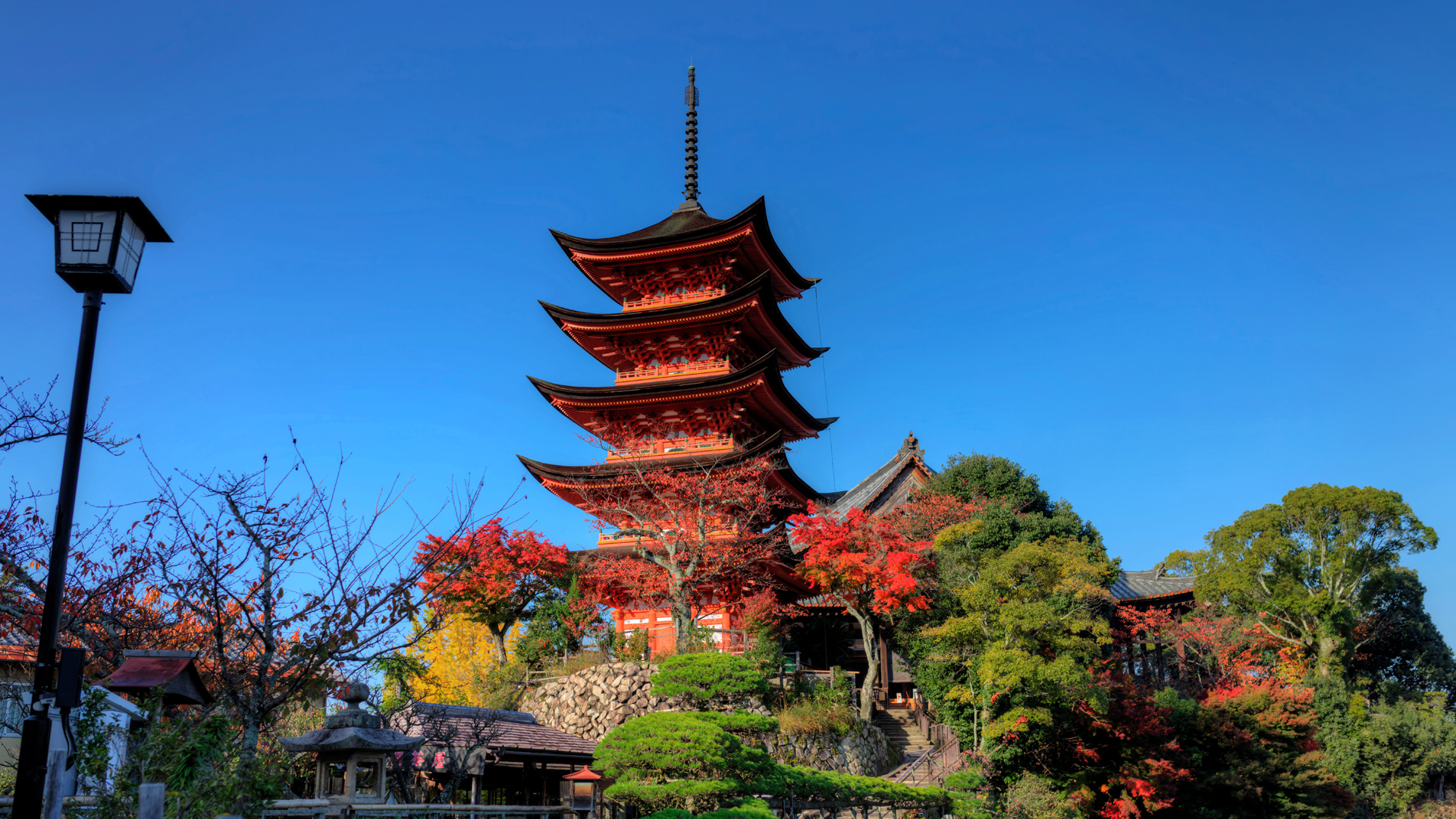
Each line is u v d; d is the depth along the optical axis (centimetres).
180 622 1778
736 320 4897
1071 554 3609
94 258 1002
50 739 960
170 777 1209
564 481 4559
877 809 3262
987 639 3550
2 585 1653
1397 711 4753
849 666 5034
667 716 2605
